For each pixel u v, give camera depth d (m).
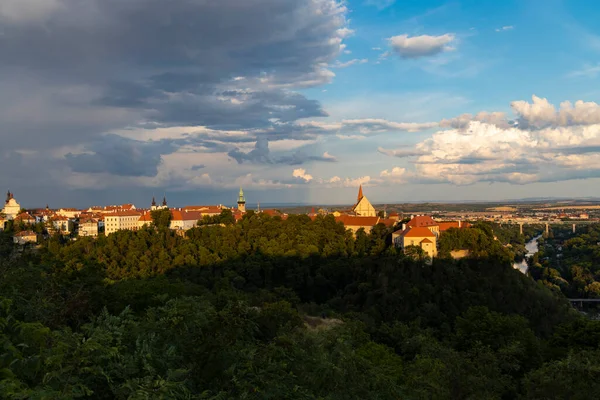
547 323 132.88
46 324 24.27
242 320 21.58
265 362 20.62
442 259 150.88
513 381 60.72
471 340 80.81
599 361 50.69
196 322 21.03
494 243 157.62
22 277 31.11
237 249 172.25
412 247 149.88
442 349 62.00
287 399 19.16
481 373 54.97
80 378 15.17
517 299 138.12
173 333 20.64
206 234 190.25
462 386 45.03
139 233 185.50
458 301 132.88
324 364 22.52
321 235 187.50
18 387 13.38
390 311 125.69
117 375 16.03
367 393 24.00
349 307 130.62
